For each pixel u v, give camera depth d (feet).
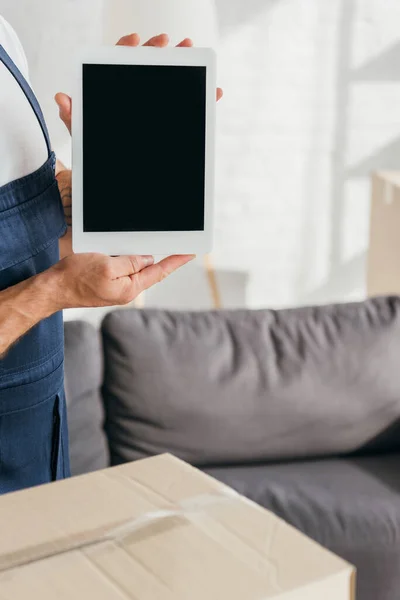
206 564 1.62
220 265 12.14
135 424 6.10
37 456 3.51
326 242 12.44
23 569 1.63
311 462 6.43
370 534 5.56
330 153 12.18
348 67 11.96
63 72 10.53
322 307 6.63
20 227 3.22
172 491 1.95
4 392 3.30
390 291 10.57
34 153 3.30
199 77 3.04
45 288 2.86
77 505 1.89
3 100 3.18
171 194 3.08
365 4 11.82
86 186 3.02
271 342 6.39
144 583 1.57
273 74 11.76
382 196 10.78
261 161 11.99
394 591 5.63
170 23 9.51
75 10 10.39
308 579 1.56
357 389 6.37
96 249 3.05
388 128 12.27
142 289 2.98
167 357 6.11
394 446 6.59
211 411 6.14
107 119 3.00
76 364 5.96
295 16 11.65
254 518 1.80
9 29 3.53
